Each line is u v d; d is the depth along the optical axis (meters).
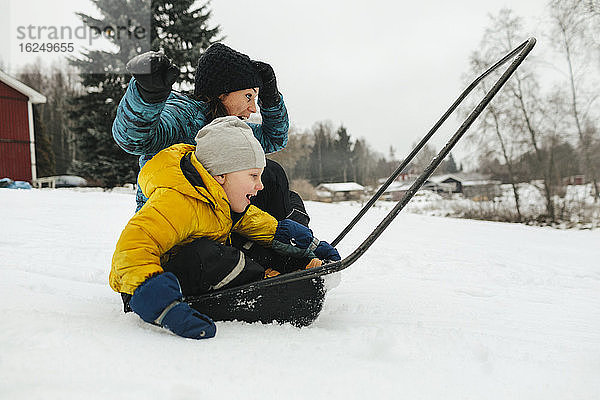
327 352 1.38
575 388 1.27
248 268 1.67
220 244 1.68
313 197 30.30
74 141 22.19
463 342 1.61
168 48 21.28
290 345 1.41
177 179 1.65
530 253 5.38
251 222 2.02
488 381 1.28
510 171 18.69
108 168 21.17
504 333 1.92
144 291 1.46
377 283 3.00
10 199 7.95
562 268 4.30
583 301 2.77
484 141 18.89
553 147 18.14
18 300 1.74
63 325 1.34
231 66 2.18
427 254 4.60
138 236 1.53
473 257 4.60
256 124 2.71
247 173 1.79
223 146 1.76
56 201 8.22
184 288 1.63
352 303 2.35
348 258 1.55
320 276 1.69
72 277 2.75
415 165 15.22
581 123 18.09
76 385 0.99
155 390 1.00
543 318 2.25
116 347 1.22
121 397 0.96
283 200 2.40
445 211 18.78
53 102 37.47
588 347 1.76
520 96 18.58
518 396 1.20
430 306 2.35
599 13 17.56
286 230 2.06
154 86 1.72
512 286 3.21
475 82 2.15
